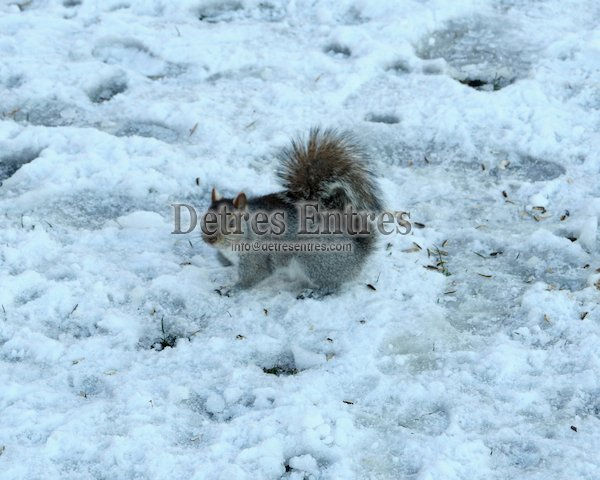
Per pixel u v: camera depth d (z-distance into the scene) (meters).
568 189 10.34
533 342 8.12
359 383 7.62
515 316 8.49
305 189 8.65
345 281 8.87
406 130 11.51
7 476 6.52
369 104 12.10
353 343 8.07
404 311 8.49
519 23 13.98
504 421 7.16
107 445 6.80
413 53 13.20
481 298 8.78
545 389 7.50
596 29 13.40
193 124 11.54
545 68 12.59
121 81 12.66
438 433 7.12
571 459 6.67
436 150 11.31
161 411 7.20
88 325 8.38
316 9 14.43
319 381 7.55
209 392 7.49
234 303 8.79
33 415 7.06
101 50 13.38
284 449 6.84
